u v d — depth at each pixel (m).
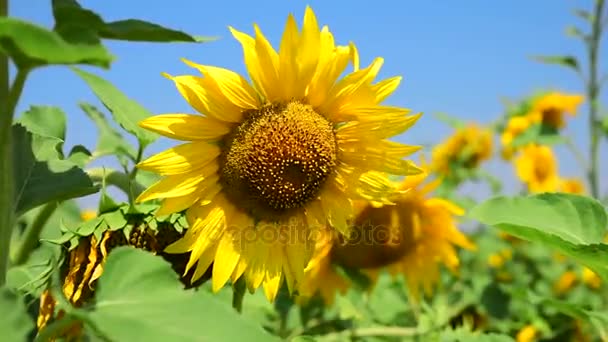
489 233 2.24
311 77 1.09
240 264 1.10
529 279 2.06
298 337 1.13
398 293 1.62
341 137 1.12
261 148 1.09
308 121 1.10
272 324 1.38
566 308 1.25
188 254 1.10
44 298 1.01
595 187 2.22
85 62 0.80
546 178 2.32
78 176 0.98
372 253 1.44
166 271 0.85
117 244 1.06
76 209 1.30
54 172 0.97
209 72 1.07
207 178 1.09
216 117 1.08
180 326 0.80
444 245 1.49
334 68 1.09
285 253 1.12
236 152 1.10
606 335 1.24
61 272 1.05
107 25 0.85
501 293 1.61
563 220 1.11
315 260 1.39
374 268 1.46
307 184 1.11
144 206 1.06
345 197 1.13
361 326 1.45
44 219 1.10
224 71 1.08
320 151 1.10
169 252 1.05
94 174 1.11
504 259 2.14
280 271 1.11
